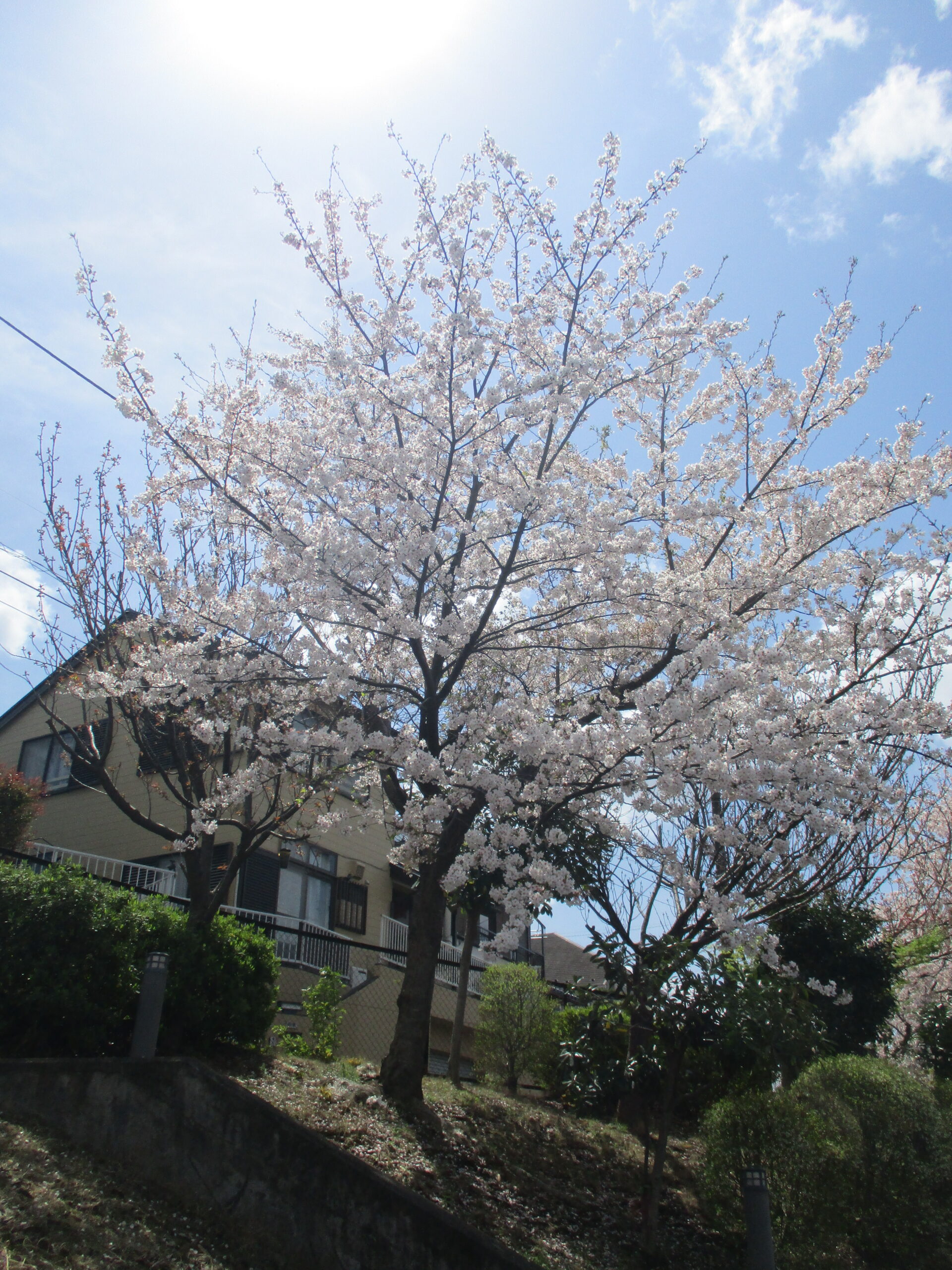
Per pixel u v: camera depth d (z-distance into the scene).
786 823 8.34
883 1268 6.45
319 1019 9.73
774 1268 5.35
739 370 8.98
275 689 8.40
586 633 8.51
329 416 8.05
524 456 8.40
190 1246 5.11
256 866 13.52
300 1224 5.52
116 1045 7.06
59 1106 5.95
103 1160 5.66
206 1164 5.71
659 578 7.61
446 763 7.14
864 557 8.12
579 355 7.55
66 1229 4.71
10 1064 6.08
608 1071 7.92
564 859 8.87
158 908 7.85
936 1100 7.68
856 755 7.45
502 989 11.89
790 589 8.28
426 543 6.92
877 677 8.20
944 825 14.56
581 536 7.34
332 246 8.23
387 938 16.17
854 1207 6.55
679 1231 7.43
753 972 7.61
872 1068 7.30
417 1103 7.64
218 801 7.83
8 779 12.81
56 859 12.45
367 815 9.12
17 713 17.09
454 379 7.70
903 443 8.29
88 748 9.52
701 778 7.07
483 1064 11.59
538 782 7.34
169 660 7.20
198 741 9.57
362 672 7.77
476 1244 5.40
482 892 10.12
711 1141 7.30
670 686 7.41
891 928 13.88
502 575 7.41
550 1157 8.03
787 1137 6.79
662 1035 7.44
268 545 8.03
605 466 8.35
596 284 8.27
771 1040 7.05
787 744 7.13
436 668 7.94
